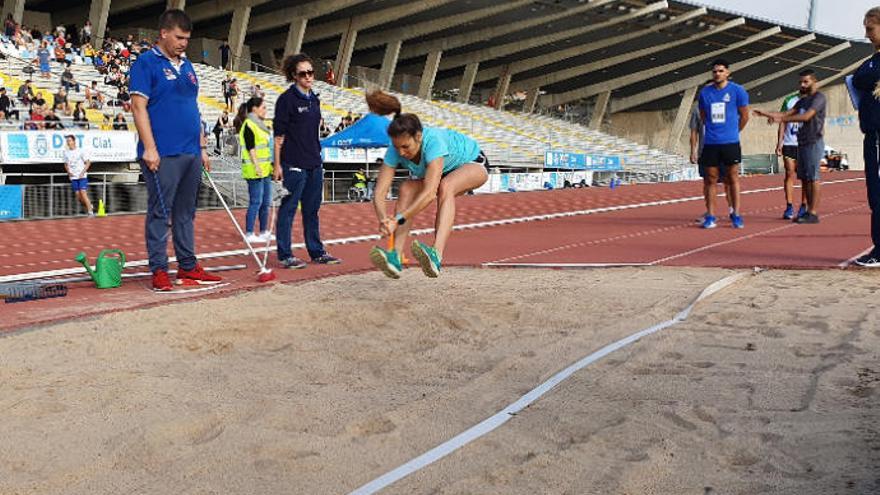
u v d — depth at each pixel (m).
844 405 3.25
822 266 7.00
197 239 11.59
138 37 41.06
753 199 18.02
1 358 4.33
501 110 52.53
